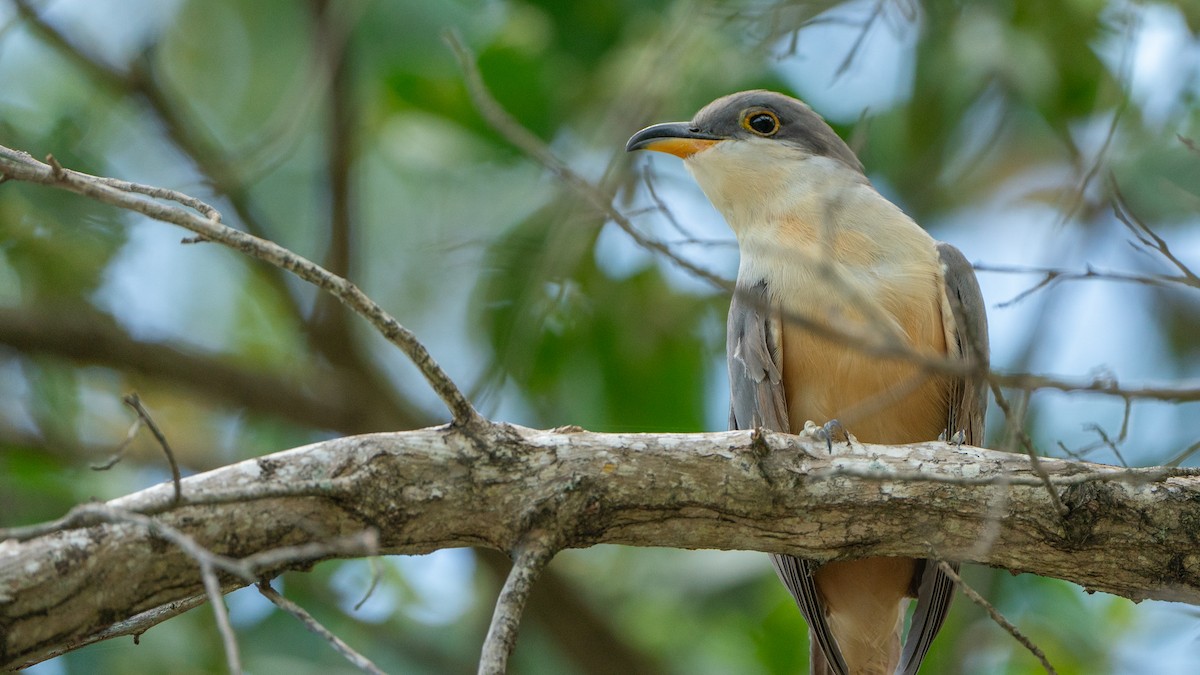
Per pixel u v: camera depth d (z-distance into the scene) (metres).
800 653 12.16
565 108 12.09
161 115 12.36
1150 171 10.45
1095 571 6.80
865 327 8.23
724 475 6.60
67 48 12.18
